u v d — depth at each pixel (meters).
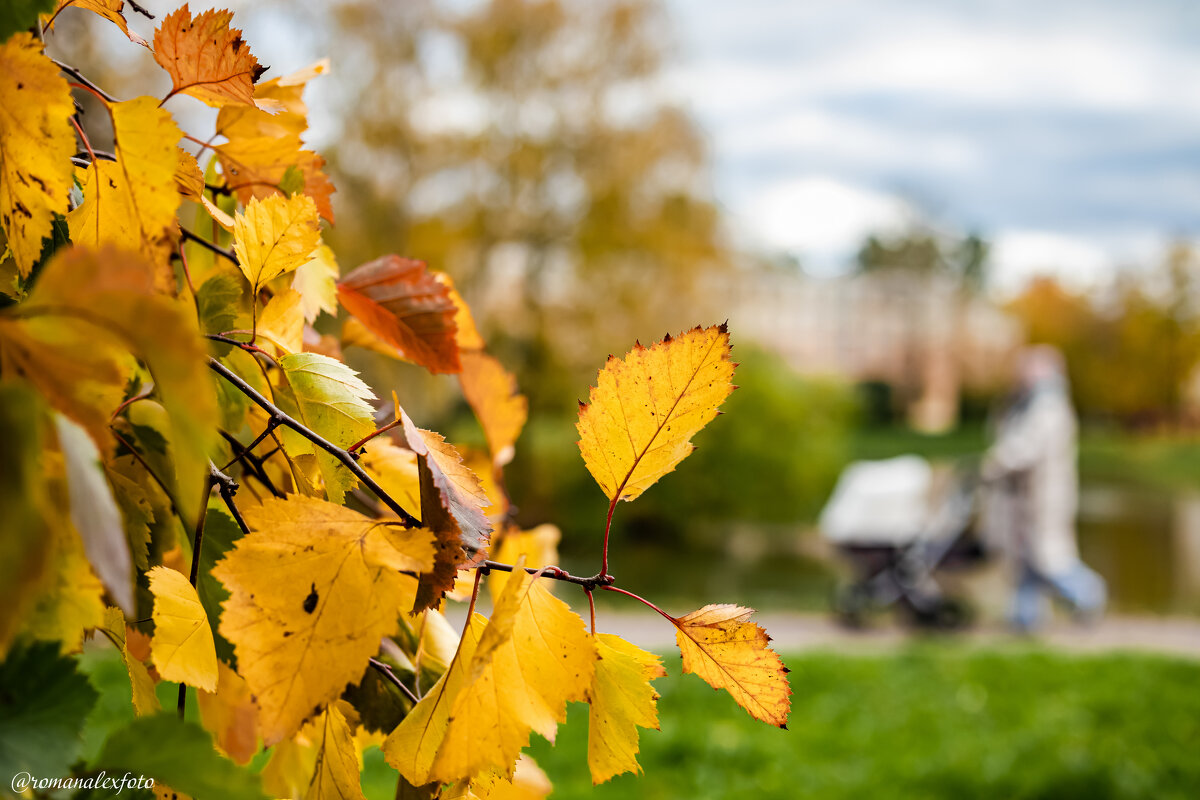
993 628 9.80
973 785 4.59
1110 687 6.55
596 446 0.44
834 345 42.16
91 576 0.30
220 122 0.55
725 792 4.44
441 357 0.59
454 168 18.08
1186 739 5.50
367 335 0.67
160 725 0.29
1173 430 43.00
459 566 0.40
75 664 0.28
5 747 0.26
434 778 0.38
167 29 0.42
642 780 4.52
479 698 0.39
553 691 0.40
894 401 42.28
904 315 43.28
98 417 0.25
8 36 0.33
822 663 7.20
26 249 0.34
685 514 16.73
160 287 0.38
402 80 16.95
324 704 0.36
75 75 0.38
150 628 0.42
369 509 0.57
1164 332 42.56
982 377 43.62
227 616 0.36
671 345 0.44
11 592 0.21
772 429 17.31
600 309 18.84
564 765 4.45
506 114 18.31
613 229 18.69
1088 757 4.81
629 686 0.43
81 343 0.24
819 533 18.20
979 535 9.41
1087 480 29.92
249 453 0.48
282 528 0.38
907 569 9.46
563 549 16.28
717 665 0.44
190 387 0.23
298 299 0.50
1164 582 13.45
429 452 0.42
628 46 18.30
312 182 0.58
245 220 0.45
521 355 18.78
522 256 18.89
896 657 7.48
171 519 0.46
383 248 16.75
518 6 17.59
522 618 0.41
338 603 0.37
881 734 5.56
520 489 17.22
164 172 0.38
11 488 0.21
